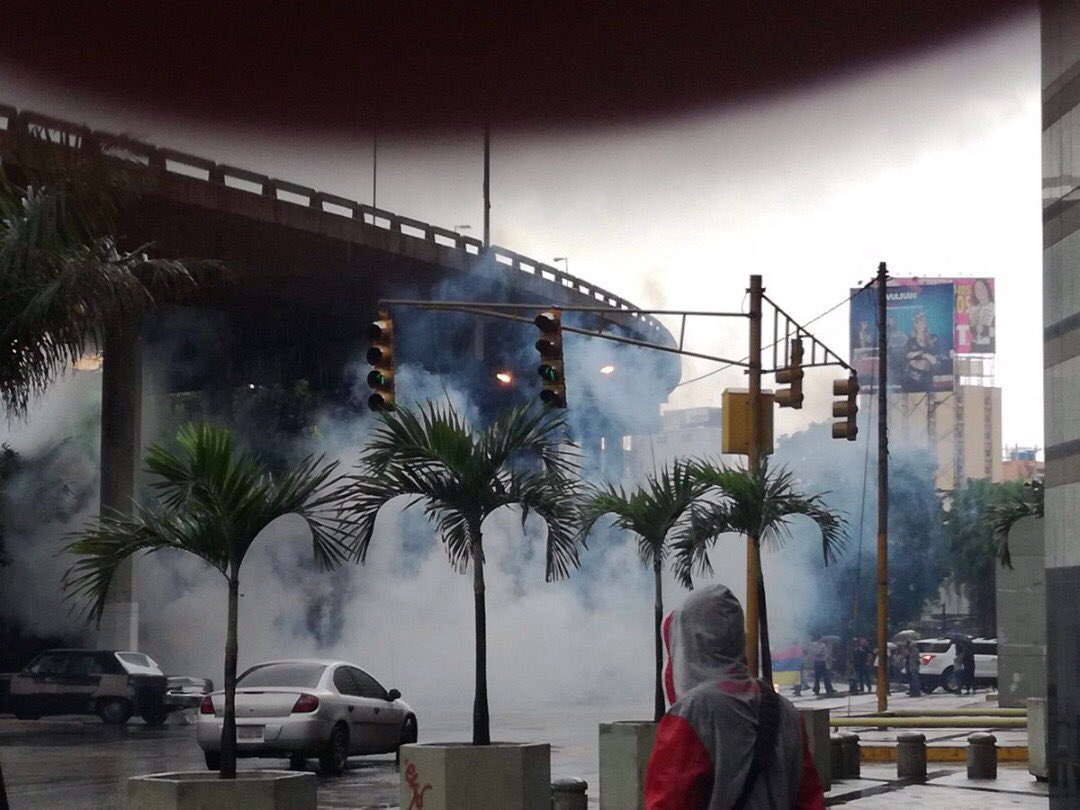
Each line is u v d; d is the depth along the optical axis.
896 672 58.31
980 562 74.44
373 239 49.56
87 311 10.66
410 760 11.30
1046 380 9.90
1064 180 9.62
